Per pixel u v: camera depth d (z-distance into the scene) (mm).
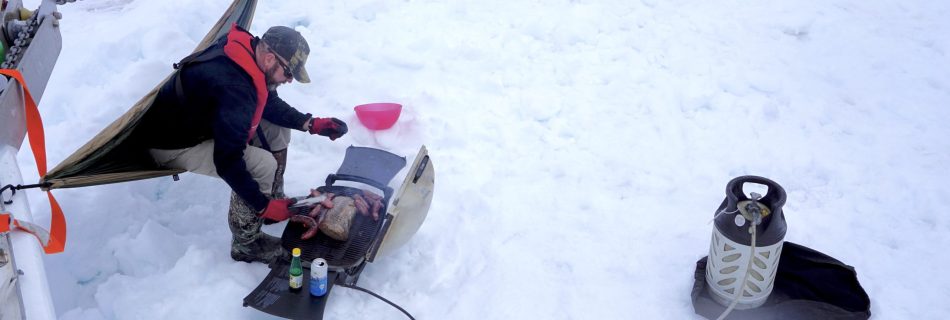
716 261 3281
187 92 3154
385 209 3826
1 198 2807
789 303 3287
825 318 3256
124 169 3275
